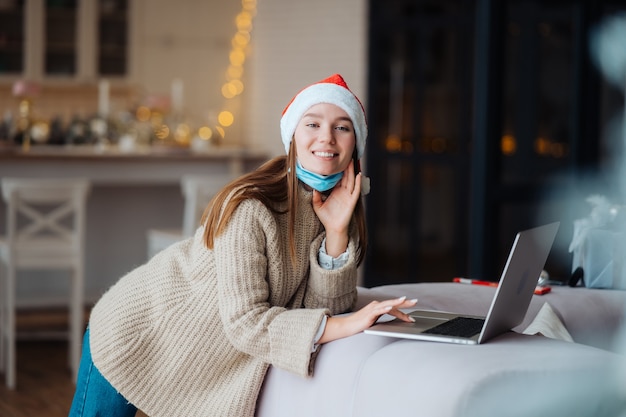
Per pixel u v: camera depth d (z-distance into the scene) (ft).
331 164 6.57
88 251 20.83
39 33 26.71
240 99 28.30
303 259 6.75
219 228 6.40
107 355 6.68
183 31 28.30
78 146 21.39
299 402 6.29
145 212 21.34
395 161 22.41
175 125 23.38
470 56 21.89
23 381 14.99
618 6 15.24
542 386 5.47
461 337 5.96
